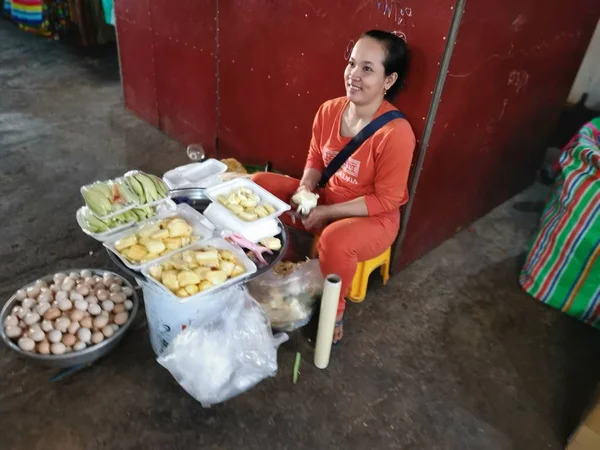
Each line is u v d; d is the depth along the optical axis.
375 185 1.82
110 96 3.83
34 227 2.38
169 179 2.12
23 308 1.73
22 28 4.69
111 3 3.94
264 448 1.54
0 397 1.62
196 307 1.57
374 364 1.85
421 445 1.59
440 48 1.67
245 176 2.13
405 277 2.29
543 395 1.80
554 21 2.23
